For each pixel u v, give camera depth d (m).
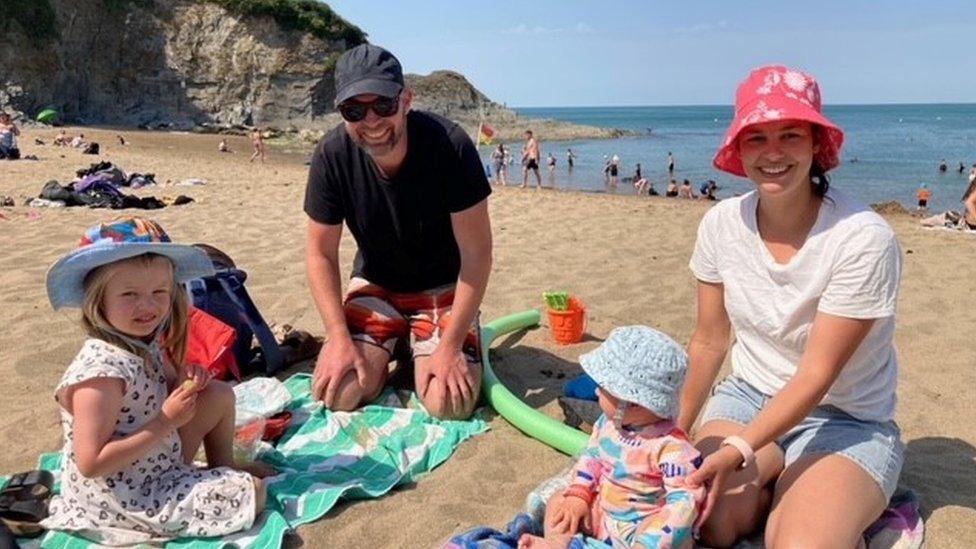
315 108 55.28
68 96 48.66
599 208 12.45
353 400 4.28
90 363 2.90
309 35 54.94
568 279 7.25
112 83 51.41
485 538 2.92
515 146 57.78
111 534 3.05
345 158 4.20
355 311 4.53
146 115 52.34
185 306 3.19
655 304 6.48
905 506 3.22
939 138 73.19
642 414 2.85
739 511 2.99
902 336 5.66
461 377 4.23
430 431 4.08
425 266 4.57
